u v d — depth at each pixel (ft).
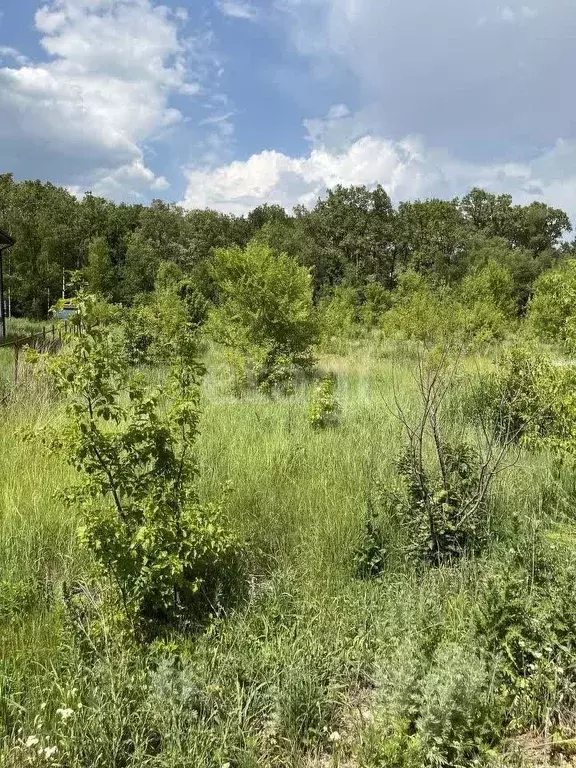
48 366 11.50
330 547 15.16
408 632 10.96
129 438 12.00
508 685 10.16
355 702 10.44
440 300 84.58
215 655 10.69
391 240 240.32
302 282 45.65
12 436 21.38
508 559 12.34
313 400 29.22
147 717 9.27
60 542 14.84
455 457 16.39
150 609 12.18
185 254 221.46
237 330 43.52
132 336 44.19
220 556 13.74
